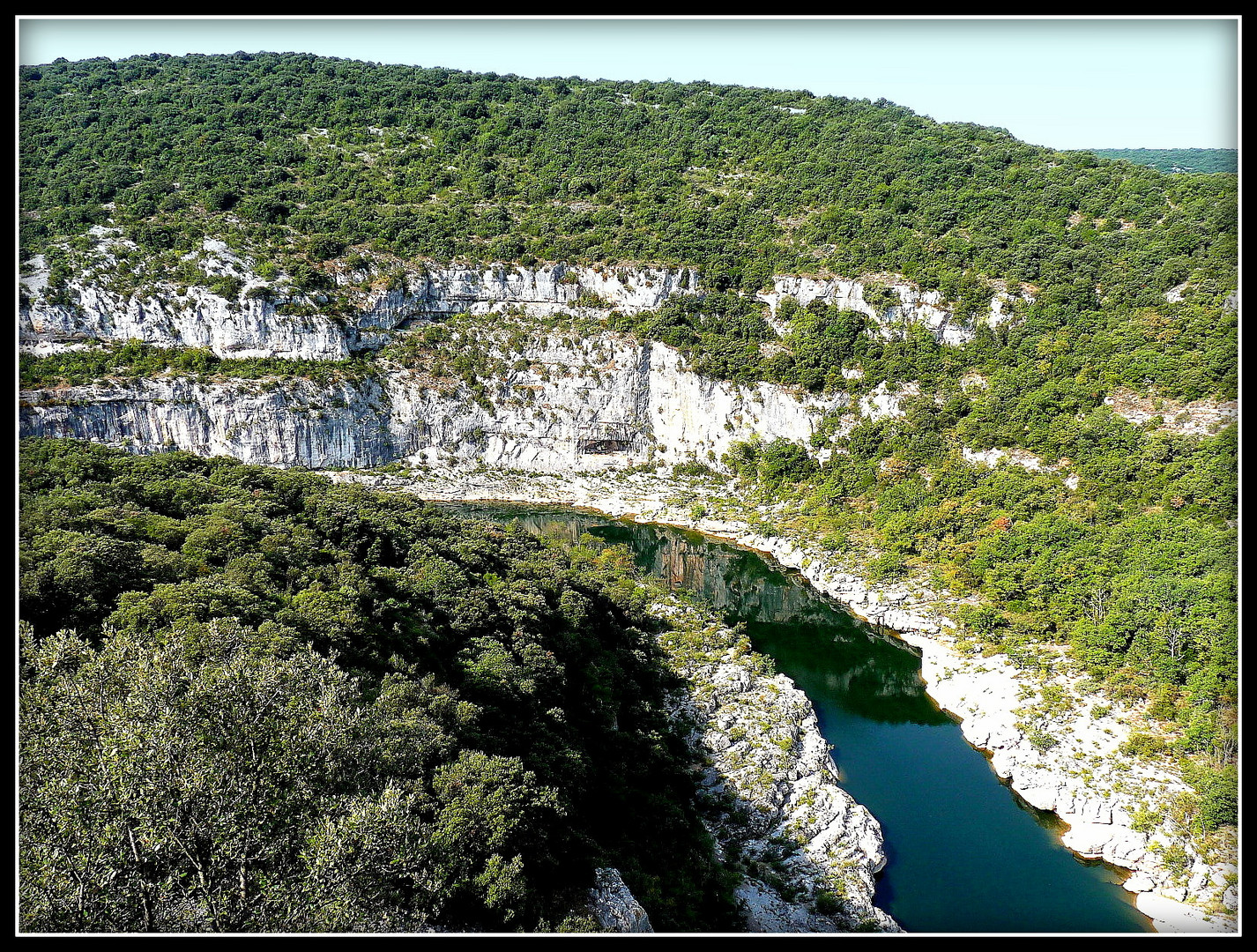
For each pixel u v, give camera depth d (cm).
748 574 12338
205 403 15200
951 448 12794
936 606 9950
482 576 8012
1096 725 7294
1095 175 16238
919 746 7769
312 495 8562
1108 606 8381
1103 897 5809
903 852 6291
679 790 6594
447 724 4847
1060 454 11281
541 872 4369
